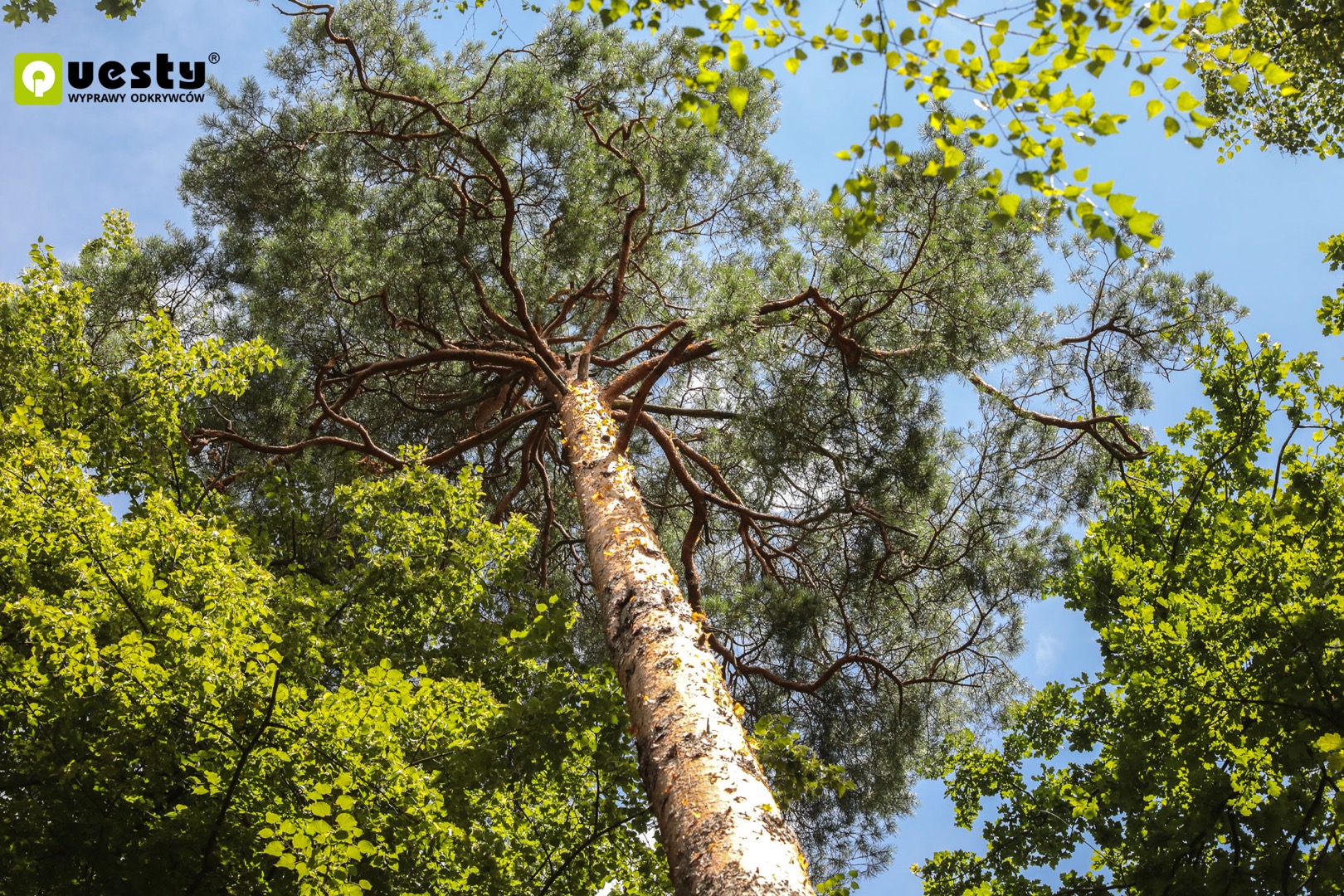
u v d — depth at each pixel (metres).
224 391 7.25
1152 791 6.78
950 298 7.57
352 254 8.77
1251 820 5.99
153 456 7.07
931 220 7.39
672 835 4.32
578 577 11.10
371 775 5.09
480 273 9.00
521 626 6.71
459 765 5.36
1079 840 7.19
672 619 5.55
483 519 7.29
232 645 5.14
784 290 7.57
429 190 9.04
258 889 5.22
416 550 7.07
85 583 5.47
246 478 7.59
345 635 6.46
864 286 7.56
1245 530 6.88
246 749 4.93
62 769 4.87
